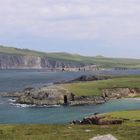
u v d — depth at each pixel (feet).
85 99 534.37
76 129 238.89
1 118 383.24
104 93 570.46
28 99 522.47
